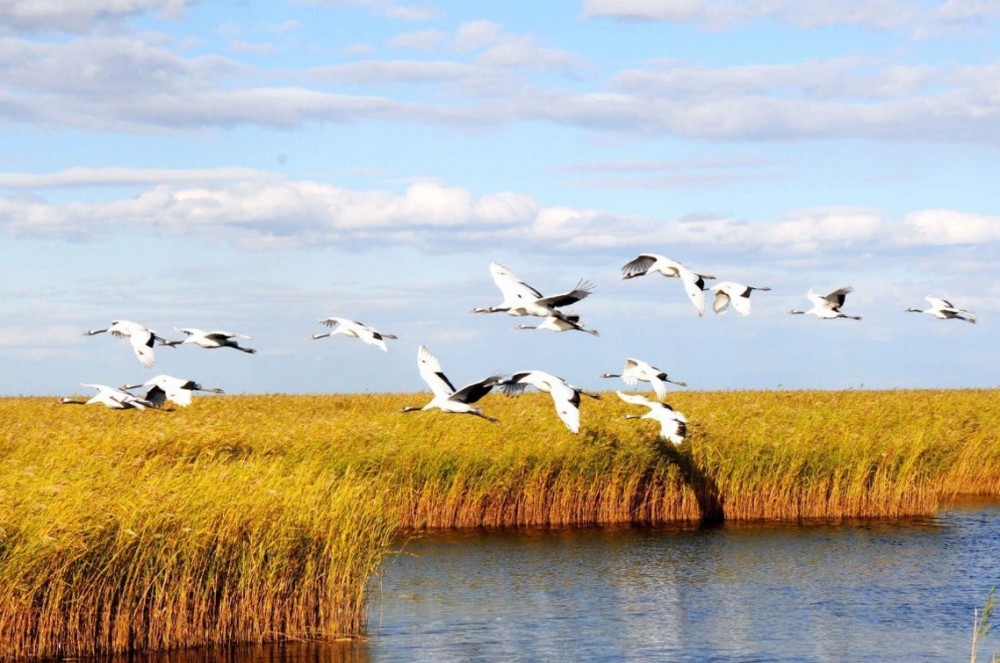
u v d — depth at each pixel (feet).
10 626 60.59
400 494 103.19
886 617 76.28
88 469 73.87
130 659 63.46
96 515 63.05
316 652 66.90
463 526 106.93
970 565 92.38
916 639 71.26
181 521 65.82
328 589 70.59
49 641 61.72
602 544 100.17
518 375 60.08
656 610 77.82
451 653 67.41
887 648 69.26
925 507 118.62
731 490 114.73
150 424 116.57
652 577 87.40
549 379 59.16
